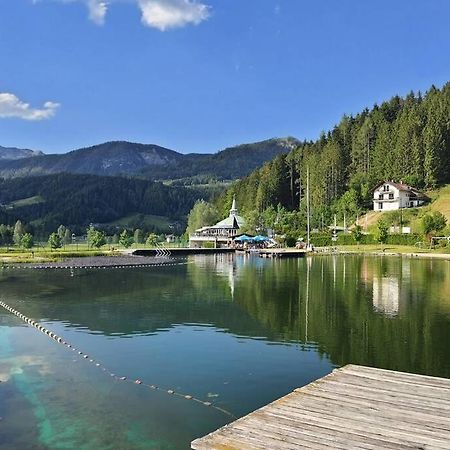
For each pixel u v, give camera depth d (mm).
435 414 10812
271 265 69500
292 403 11516
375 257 81625
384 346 22328
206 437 9680
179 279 51906
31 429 13906
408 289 41062
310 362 20109
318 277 51531
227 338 24297
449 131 147875
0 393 16719
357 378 13523
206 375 18625
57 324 28172
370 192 145250
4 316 30906
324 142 194125
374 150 160250
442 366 19219
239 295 39000
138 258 87812
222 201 198625
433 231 98625
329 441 9430
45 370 19328
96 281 50625
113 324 28016
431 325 26656
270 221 142375
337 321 28016
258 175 189625
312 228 138250
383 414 10805
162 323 28141
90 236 127688
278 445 9266
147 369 19375
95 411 15188
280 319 28781
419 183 143125
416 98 197875
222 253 108875
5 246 133250
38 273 60094
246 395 16562
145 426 14117
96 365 19984
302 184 171375
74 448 12789
